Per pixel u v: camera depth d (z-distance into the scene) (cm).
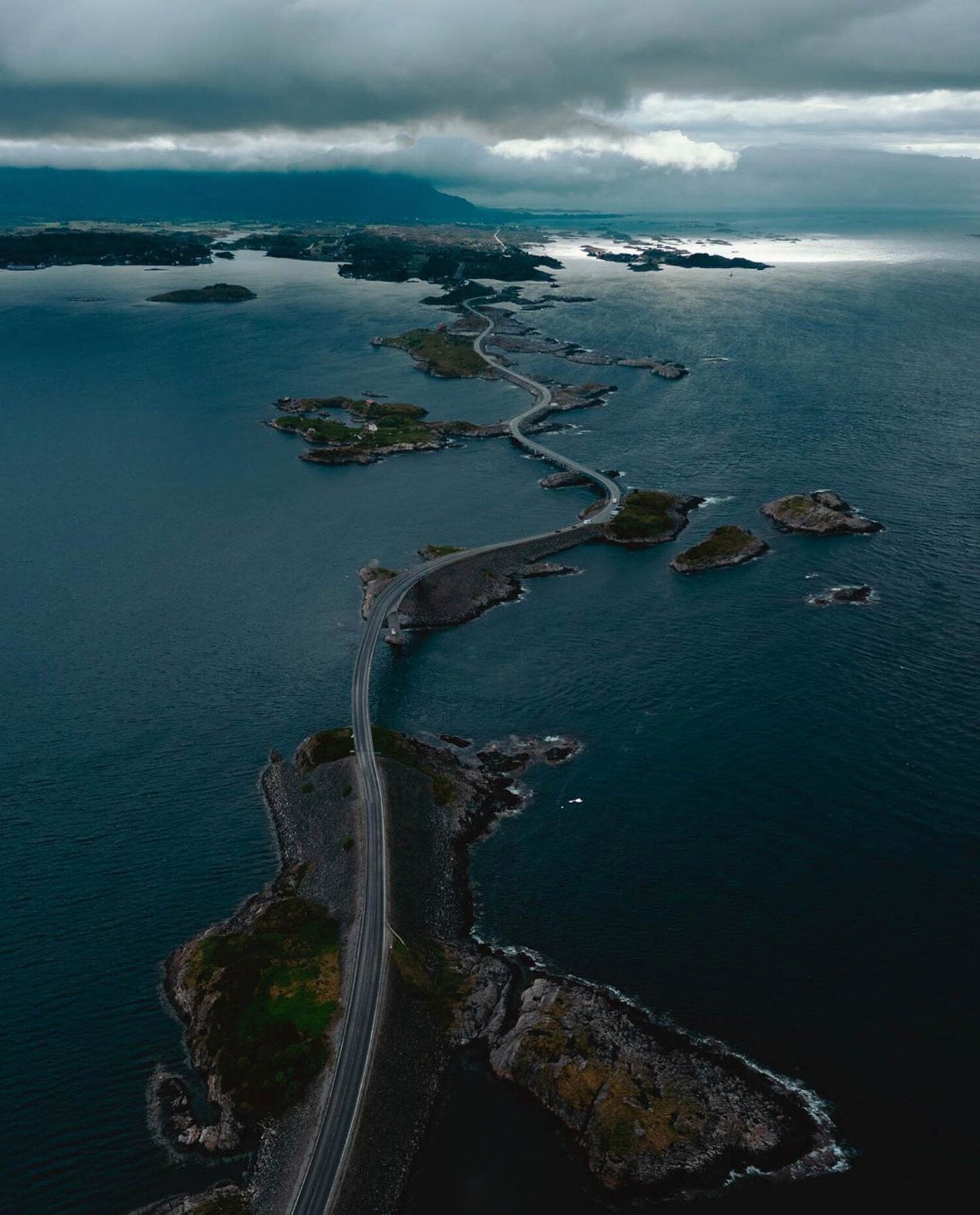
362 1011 9419
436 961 10262
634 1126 8206
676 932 10475
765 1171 7894
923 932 10225
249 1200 7825
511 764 13838
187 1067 9212
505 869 11738
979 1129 8112
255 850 12400
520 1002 9650
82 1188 8025
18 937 10906
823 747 13625
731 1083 8588
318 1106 8481
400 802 12569
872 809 12250
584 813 12662
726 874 11306
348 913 10725
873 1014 9250
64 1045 9469
